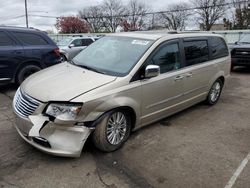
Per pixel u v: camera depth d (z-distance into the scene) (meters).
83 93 3.56
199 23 53.94
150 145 4.28
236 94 7.68
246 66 11.43
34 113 3.53
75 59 4.99
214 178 3.50
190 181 3.42
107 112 3.78
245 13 45.47
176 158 3.93
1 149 3.94
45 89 3.67
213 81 6.14
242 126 5.26
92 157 3.83
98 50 4.93
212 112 6.00
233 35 21.78
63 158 3.76
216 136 4.75
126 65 4.25
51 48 7.92
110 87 3.80
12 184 3.21
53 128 3.44
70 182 3.29
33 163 3.62
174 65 4.89
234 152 4.20
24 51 7.32
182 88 5.11
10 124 4.83
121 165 3.68
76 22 53.16
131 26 52.53
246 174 3.62
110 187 3.23
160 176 3.49
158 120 4.95
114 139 4.00
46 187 3.19
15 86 7.77
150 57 4.39
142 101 4.28
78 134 3.51
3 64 6.98
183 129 4.97
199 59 5.58
